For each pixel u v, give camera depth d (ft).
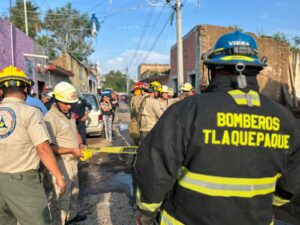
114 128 51.80
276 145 5.24
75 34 128.67
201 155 5.03
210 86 5.74
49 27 124.88
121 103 157.28
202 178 5.07
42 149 9.14
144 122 21.02
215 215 5.05
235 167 5.02
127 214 15.47
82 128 27.32
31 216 9.20
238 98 5.25
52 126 12.44
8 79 9.35
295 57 52.65
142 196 5.45
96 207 16.47
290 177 5.57
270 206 5.38
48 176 12.62
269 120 5.24
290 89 52.13
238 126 5.10
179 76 41.24
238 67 5.30
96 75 169.37
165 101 21.94
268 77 50.83
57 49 130.31
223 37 5.75
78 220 14.70
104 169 24.56
